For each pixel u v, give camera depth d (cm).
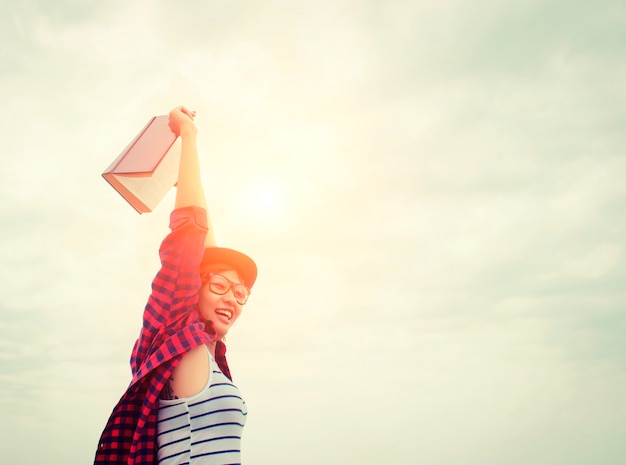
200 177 236
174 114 246
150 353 194
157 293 201
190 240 210
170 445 178
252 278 245
